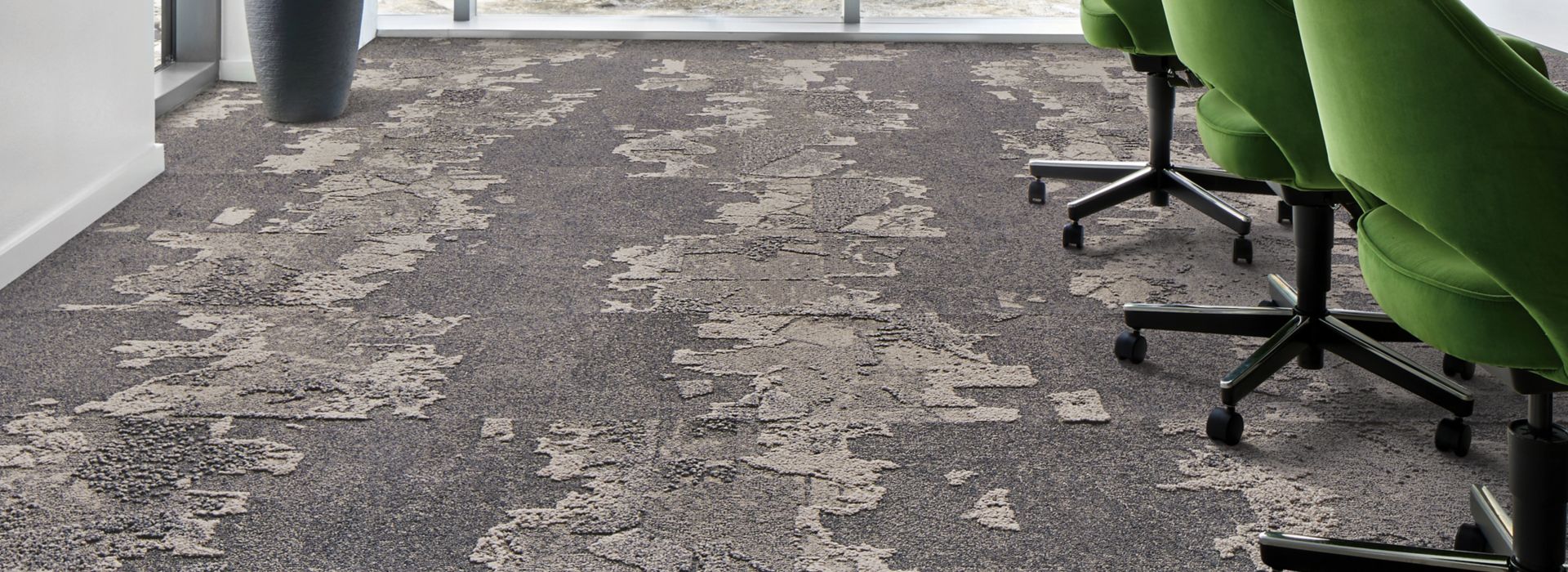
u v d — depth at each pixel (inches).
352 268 107.7
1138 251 114.6
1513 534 55.6
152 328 93.7
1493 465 74.0
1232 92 73.2
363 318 96.4
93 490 69.8
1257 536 65.8
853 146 153.5
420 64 204.4
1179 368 88.3
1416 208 45.0
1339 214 127.0
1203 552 64.9
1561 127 39.4
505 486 71.1
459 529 66.7
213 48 184.7
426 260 110.2
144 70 131.1
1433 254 51.2
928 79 196.7
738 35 232.2
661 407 81.4
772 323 96.4
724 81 194.2
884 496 70.4
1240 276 107.5
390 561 63.6
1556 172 40.2
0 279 101.5
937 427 79.0
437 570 62.9
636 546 65.2
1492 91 40.0
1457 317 47.7
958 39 231.0
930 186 136.0
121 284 103.0
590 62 208.4
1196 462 74.6
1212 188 122.0
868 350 91.4
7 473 71.4
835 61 212.2
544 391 83.6
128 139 128.4
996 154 149.9
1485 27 39.8
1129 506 69.5
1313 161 71.9
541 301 100.7
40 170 109.5
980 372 87.5
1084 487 71.6
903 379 86.3
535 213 124.6
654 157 147.3
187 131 156.7
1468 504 69.6
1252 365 78.0
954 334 94.5
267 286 103.0
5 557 63.1
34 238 107.2
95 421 78.1
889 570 63.1
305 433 77.2
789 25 239.1
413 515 68.0
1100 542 65.9
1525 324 45.9
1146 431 78.5
